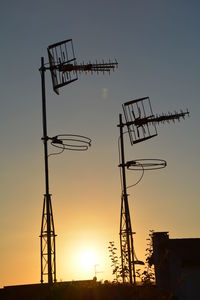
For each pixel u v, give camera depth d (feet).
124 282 96.48
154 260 109.60
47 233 83.56
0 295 95.09
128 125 98.32
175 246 100.83
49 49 89.20
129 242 94.79
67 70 88.84
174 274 99.50
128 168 97.76
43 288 92.63
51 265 83.66
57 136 87.10
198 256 95.71
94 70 90.68
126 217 95.66
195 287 93.61
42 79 88.53
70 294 86.94
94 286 91.09
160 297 92.99
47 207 84.33
